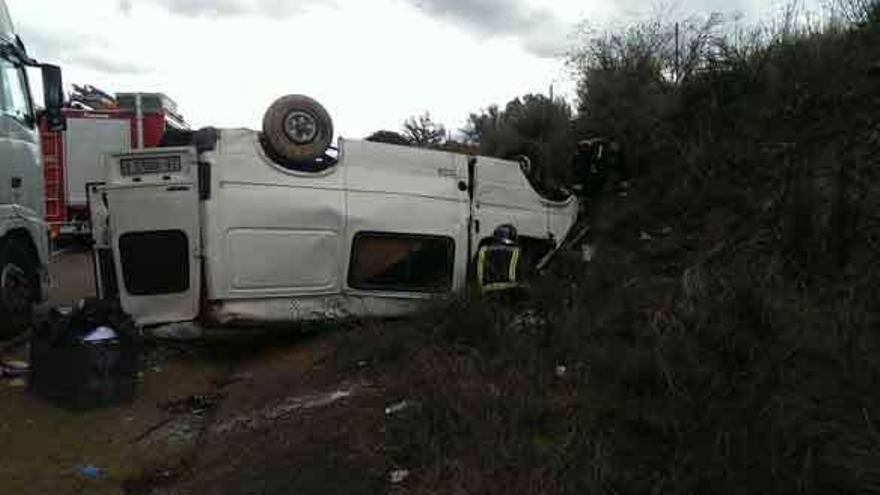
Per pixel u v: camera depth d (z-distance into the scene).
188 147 6.02
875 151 5.52
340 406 4.68
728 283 4.50
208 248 6.04
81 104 16.86
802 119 6.81
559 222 8.13
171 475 4.31
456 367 4.68
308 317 6.53
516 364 4.71
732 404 3.37
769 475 2.92
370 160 6.86
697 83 8.41
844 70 6.95
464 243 7.27
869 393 3.16
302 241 6.40
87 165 16.25
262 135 6.36
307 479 3.82
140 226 6.06
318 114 6.42
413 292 7.00
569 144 9.38
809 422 3.09
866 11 7.45
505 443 3.66
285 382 5.59
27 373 5.85
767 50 8.02
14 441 4.62
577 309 5.35
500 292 6.61
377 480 3.66
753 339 3.80
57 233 15.37
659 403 3.69
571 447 3.54
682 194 7.17
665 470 3.26
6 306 7.24
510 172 7.79
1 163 7.08
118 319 5.57
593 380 4.16
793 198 5.24
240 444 4.50
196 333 6.24
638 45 9.95
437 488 3.47
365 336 5.85
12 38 7.71
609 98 9.45
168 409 5.37
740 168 6.84
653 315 4.54
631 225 7.57
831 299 4.18
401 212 6.88
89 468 4.29
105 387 5.30
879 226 4.70
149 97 16.69
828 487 2.84
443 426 3.98
